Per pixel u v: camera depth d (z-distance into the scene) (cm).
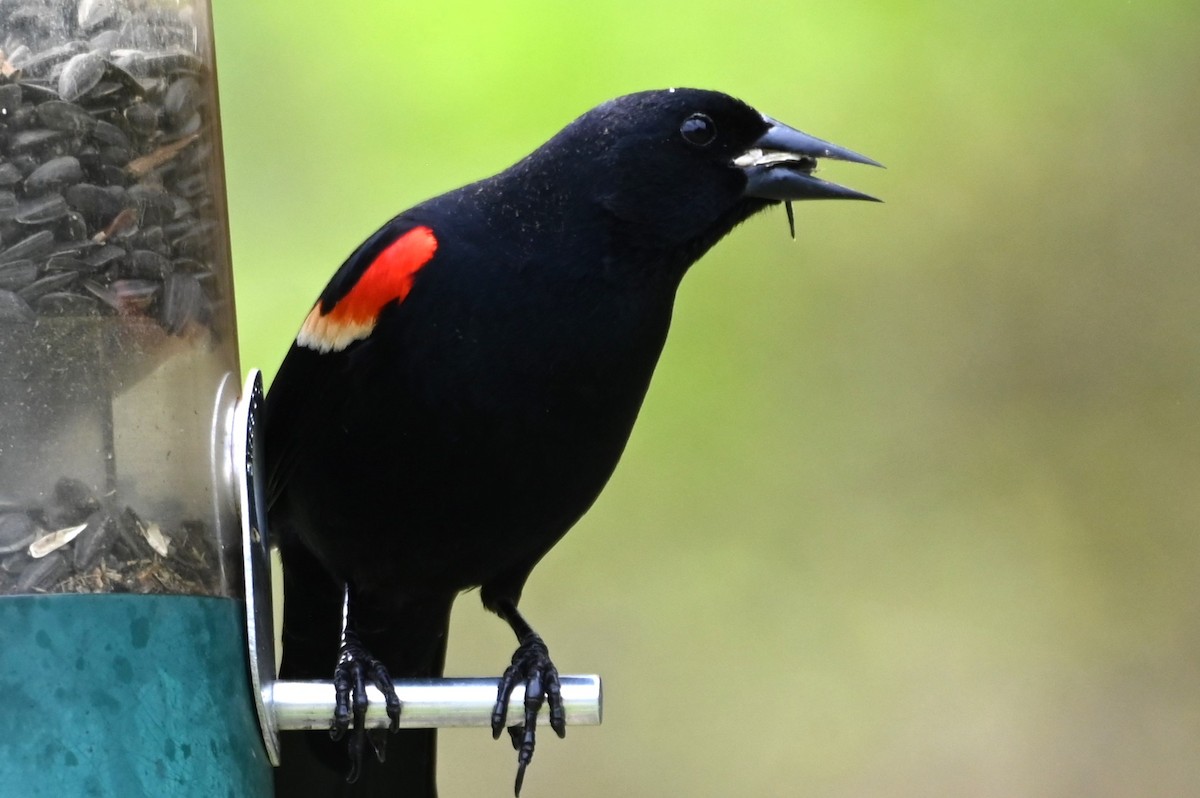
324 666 768
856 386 1645
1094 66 1611
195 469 628
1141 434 1659
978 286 1655
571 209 705
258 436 663
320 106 1363
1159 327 1659
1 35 618
